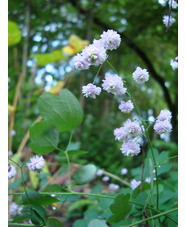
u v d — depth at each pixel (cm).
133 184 21
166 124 17
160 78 68
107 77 17
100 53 16
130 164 56
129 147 17
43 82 81
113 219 16
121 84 17
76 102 18
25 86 80
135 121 18
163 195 21
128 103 18
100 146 92
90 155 87
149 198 17
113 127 103
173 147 54
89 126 108
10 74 79
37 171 17
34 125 17
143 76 17
